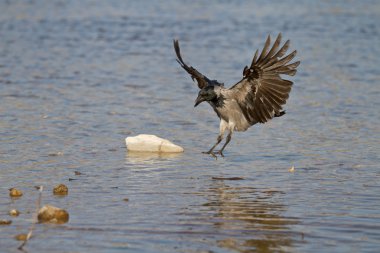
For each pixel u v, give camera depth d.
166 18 36.22
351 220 11.27
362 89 22.33
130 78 23.73
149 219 11.21
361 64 26.16
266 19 35.97
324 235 10.60
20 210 11.52
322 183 13.44
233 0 42.75
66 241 10.19
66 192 12.58
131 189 12.89
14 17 36.00
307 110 19.77
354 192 12.83
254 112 13.46
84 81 23.14
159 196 12.50
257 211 11.72
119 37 31.27
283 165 14.74
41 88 21.97
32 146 15.83
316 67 25.66
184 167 14.50
